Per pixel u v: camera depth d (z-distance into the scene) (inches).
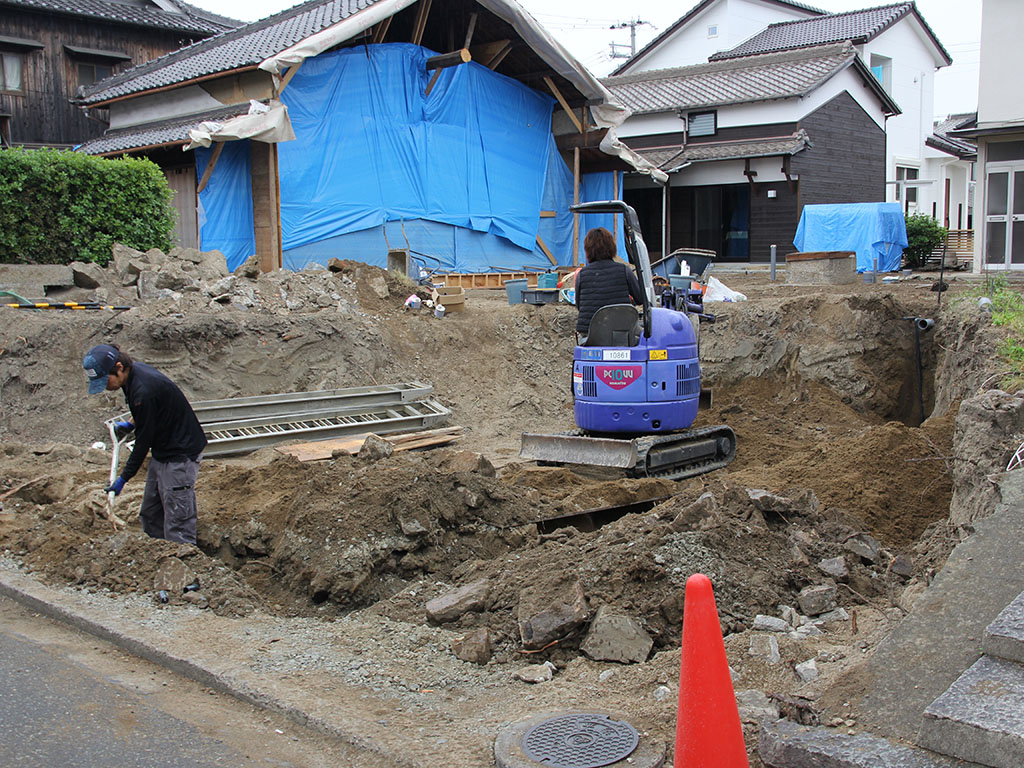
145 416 249.6
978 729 129.7
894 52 1286.9
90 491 313.0
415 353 530.6
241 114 607.8
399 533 254.4
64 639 213.8
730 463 418.9
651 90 1167.6
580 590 205.5
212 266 517.0
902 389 548.4
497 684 187.0
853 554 239.8
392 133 692.7
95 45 1010.1
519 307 599.5
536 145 818.2
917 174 1317.7
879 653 157.6
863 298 554.9
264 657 197.3
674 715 164.1
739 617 205.2
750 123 1057.5
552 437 384.2
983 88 784.3
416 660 197.9
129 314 442.0
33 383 410.6
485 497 272.8
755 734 153.6
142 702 180.4
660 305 399.5
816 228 797.9
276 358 474.0
